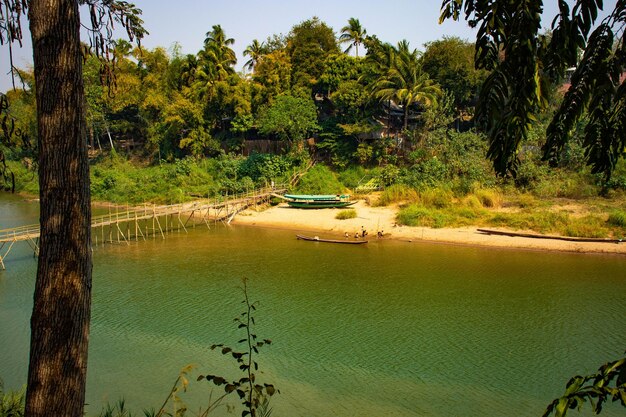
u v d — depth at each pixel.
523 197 36.56
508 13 3.62
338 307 20.34
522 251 28.59
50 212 4.80
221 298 21.73
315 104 54.53
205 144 54.00
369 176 46.06
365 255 28.69
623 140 4.03
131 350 16.98
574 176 37.50
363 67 47.72
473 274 24.44
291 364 15.73
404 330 17.98
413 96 43.50
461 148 41.50
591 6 3.58
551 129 4.10
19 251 31.16
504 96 3.76
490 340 16.98
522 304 20.22
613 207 33.34
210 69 51.44
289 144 52.03
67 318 4.80
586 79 3.84
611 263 25.66
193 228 38.34
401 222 35.25
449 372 14.98
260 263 27.34
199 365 15.88
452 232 32.66
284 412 13.23
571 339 16.88
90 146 65.00
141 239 34.44
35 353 4.78
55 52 4.75
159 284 23.84
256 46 58.84
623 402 2.78
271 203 44.59
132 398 14.04
